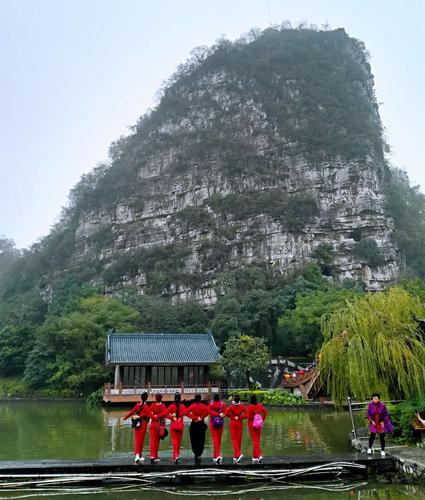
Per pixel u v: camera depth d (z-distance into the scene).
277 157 89.94
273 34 113.19
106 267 87.50
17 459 14.86
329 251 77.31
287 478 12.32
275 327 57.97
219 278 71.12
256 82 101.44
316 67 101.44
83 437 20.22
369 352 16.06
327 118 92.69
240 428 12.97
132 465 12.17
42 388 54.50
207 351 43.53
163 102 113.06
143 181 98.69
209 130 98.06
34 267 102.06
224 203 84.19
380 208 81.44
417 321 17.17
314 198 83.00
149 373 42.31
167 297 77.25
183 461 12.78
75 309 64.00
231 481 12.20
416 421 14.75
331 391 17.73
